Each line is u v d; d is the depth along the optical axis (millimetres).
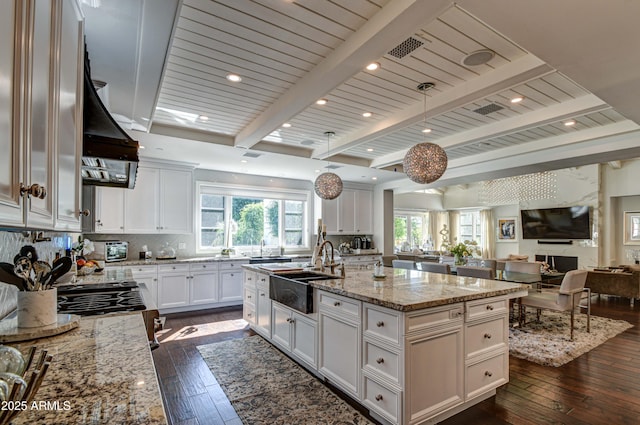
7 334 1247
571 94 3254
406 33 2037
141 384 932
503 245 11977
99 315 1655
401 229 12664
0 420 605
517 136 4605
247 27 2184
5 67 697
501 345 2664
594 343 3881
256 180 6828
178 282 5344
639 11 1734
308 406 2518
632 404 2559
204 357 3469
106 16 1739
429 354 2203
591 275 6637
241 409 2484
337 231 7477
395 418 2113
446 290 2559
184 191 5664
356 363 2447
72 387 909
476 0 1707
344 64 2398
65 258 1416
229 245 6535
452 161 5973
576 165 5281
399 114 3703
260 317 3977
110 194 5055
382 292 2465
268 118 3490
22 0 784
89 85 1909
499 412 2438
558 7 1728
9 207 708
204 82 2949
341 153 5594
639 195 8516
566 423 2312
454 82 2990
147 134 4043
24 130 793
